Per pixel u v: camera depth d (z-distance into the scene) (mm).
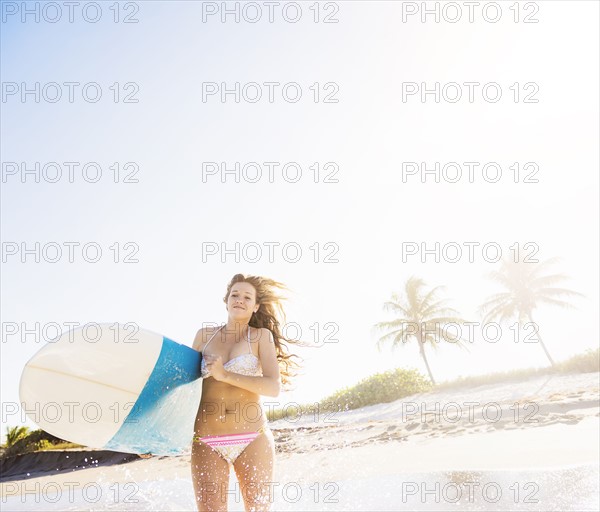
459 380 23062
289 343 3908
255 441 3262
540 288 30203
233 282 3699
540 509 3404
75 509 5492
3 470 16109
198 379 3475
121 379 3309
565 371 21719
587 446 5918
